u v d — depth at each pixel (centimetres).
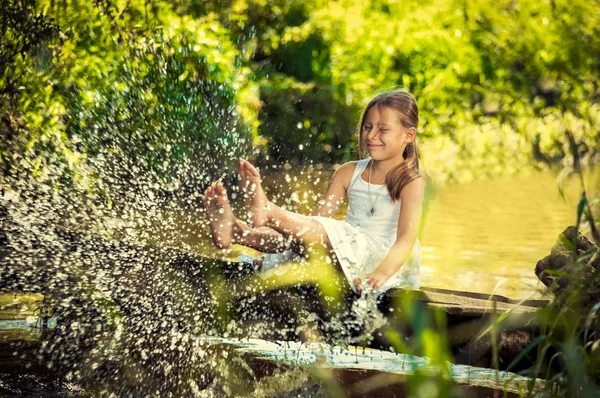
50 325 522
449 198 1269
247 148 1064
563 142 1814
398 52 1791
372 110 556
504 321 428
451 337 440
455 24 1877
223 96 995
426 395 319
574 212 1107
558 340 407
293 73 1731
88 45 820
